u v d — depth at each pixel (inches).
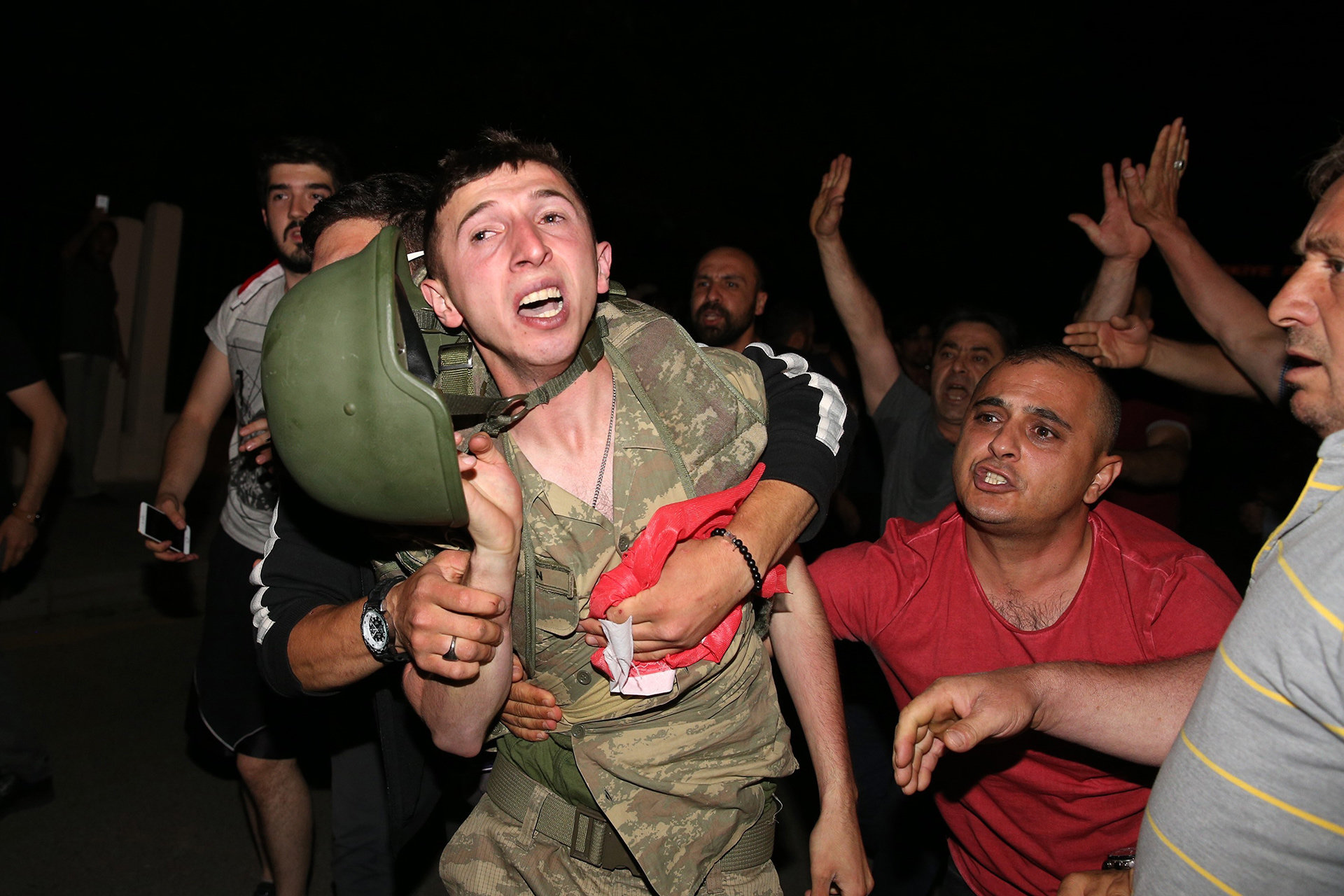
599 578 65.1
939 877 134.8
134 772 170.2
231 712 120.3
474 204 64.2
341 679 69.7
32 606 241.4
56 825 152.6
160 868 143.6
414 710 78.9
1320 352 54.3
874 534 187.9
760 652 75.8
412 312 70.1
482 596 60.6
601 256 71.1
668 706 70.8
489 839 76.7
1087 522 90.6
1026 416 86.3
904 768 68.9
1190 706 73.0
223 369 136.2
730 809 72.5
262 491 122.1
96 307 312.5
